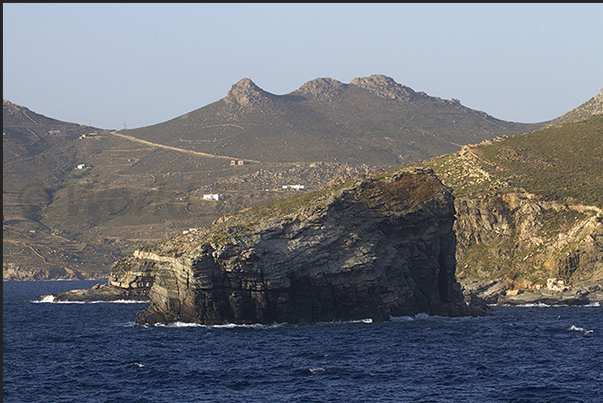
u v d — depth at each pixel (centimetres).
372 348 11738
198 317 15312
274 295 15250
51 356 11581
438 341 12519
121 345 12756
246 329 14462
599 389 8412
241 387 8831
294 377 9381
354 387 8712
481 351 11381
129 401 8200
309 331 14038
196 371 9912
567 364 10062
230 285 15175
